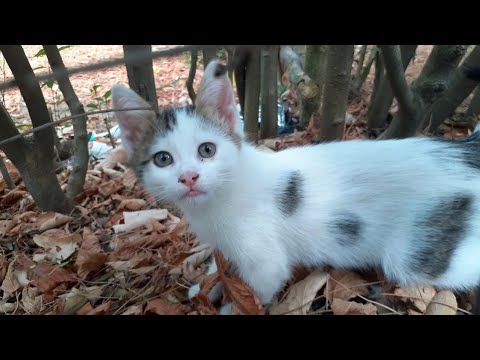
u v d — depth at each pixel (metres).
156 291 0.26
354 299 0.25
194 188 0.21
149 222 0.32
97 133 0.50
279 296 0.25
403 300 0.23
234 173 0.22
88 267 0.28
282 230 0.24
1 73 0.41
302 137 0.40
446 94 0.37
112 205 0.36
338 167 0.24
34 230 0.33
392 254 0.24
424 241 0.23
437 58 0.30
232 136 0.23
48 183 0.33
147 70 0.31
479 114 0.42
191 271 0.28
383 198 0.23
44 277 0.27
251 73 0.36
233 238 0.23
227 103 0.23
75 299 0.26
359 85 0.49
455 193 0.23
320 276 0.25
